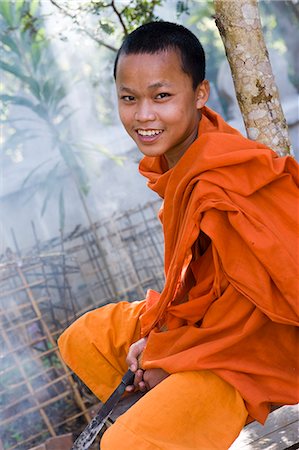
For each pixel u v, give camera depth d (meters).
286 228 2.56
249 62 3.21
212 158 2.57
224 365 2.56
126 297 5.98
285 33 10.55
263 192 2.59
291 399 2.59
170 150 2.82
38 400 5.07
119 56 2.67
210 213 2.53
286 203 2.57
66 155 6.84
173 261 2.68
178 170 2.69
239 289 2.53
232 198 2.55
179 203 2.68
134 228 6.38
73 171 6.90
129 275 6.18
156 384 2.73
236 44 3.21
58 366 5.38
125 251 6.21
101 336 3.01
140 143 2.70
